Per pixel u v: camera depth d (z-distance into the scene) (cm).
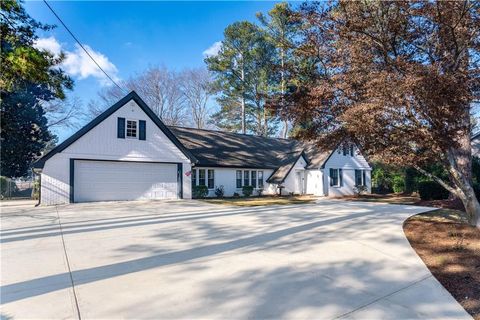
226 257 599
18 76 798
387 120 714
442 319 388
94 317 357
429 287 482
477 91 701
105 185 1728
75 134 1631
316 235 795
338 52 813
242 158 2442
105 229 868
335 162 2522
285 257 605
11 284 450
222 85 3541
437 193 1677
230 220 1029
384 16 777
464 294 462
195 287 450
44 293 420
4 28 796
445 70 720
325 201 1848
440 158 801
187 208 1404
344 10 781
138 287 445
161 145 1897
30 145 2691
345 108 783
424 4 732
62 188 1602
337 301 421
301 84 861
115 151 1745
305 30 848
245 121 3653
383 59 788
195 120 3834
